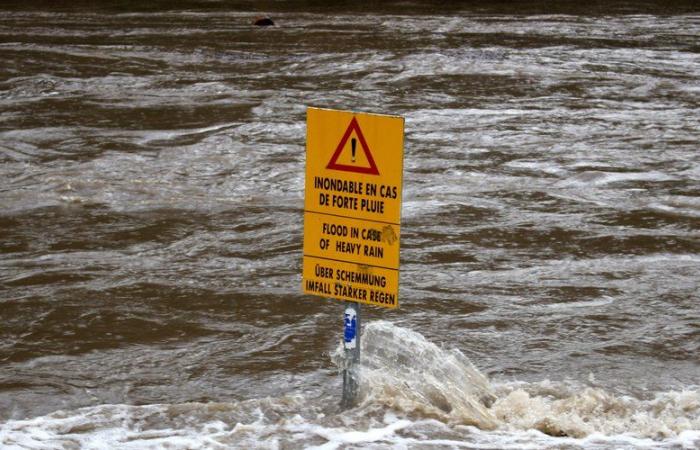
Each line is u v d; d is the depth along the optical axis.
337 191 12.74
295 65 52.78
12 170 30.97
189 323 18.11
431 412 13.26
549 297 19.53
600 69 51.94
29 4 85.75
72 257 22.27
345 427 12.80
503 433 12.81
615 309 18.83
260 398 14.94
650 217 25.59
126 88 46.09
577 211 26.19
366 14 78.94
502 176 30.36
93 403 14.86
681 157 33.09
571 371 15.88
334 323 18.08
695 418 13.80
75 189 28.28
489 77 49.06
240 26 70.88
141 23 72.69
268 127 37.47
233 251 22.72
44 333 17.62
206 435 12.84
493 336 17.45
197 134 36.47
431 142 35.16
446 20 74.25
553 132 37.03
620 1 90.44
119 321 18.17
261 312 18.66
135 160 32.28
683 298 19.48
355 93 44.97
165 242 23.50
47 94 44.53
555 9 83.31
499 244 23.23
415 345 15.23
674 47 61.28
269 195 28.20
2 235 23.98
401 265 21.59
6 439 12.58
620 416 13.87
